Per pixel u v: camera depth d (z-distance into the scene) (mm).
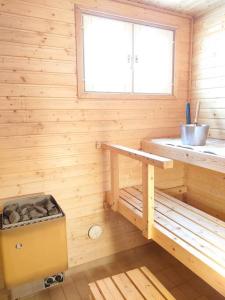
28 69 1733
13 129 1744
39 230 1416
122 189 2219
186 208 1862
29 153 1813
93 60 1984
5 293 1751
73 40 1854
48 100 1826
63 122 1903
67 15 1811
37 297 1781
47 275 1473
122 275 1461
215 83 2176
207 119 2303
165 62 2305
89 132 2016
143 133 2268
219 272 1123
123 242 2305
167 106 2359
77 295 1800
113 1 1959
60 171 1942
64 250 1502
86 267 2121
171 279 1935
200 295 1759
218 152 1561
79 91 1914
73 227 2061
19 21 1672
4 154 1738
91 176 2072
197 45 2322
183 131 1890
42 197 1794
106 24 1989
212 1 2004
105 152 2102
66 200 2000
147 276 1446
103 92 2039
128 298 1271
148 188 1537
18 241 1372
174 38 2295
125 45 2090
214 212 2266
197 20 2301
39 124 1819
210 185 2285
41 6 1726
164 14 2189
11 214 1500
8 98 1700
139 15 2074
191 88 2436
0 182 1747
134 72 2166
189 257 1295
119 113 2123
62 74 1849
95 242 2176
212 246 1331
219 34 2098
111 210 2195
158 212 1795
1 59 1649
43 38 1754
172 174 2492
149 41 2189
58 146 1909
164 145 1942
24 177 1818
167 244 1466
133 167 2279
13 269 1378
